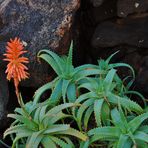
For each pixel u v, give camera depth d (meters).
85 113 2.25
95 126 2.39
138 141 2.13
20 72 2.07
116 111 2.17
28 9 2.46
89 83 2.26
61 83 2.30
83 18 2.69
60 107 2.19
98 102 2.19
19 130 2.19
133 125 2.13
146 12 2.59
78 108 2.30
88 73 2.30
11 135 2.36
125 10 2.59
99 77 2.37
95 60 2.73
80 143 2.25
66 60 2.39
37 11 2.45
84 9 2.66
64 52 2.46
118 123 2.15
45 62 2.42
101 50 2.71
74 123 2.46
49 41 2.40
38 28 2.43
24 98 2.60
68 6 2.43
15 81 2.10
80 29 2.68
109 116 2.22
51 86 2.32
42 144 2.21
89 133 2.17
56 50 2.41
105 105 2.21
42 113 2.20
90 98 2.22
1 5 2.49
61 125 2.17
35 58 2.41
